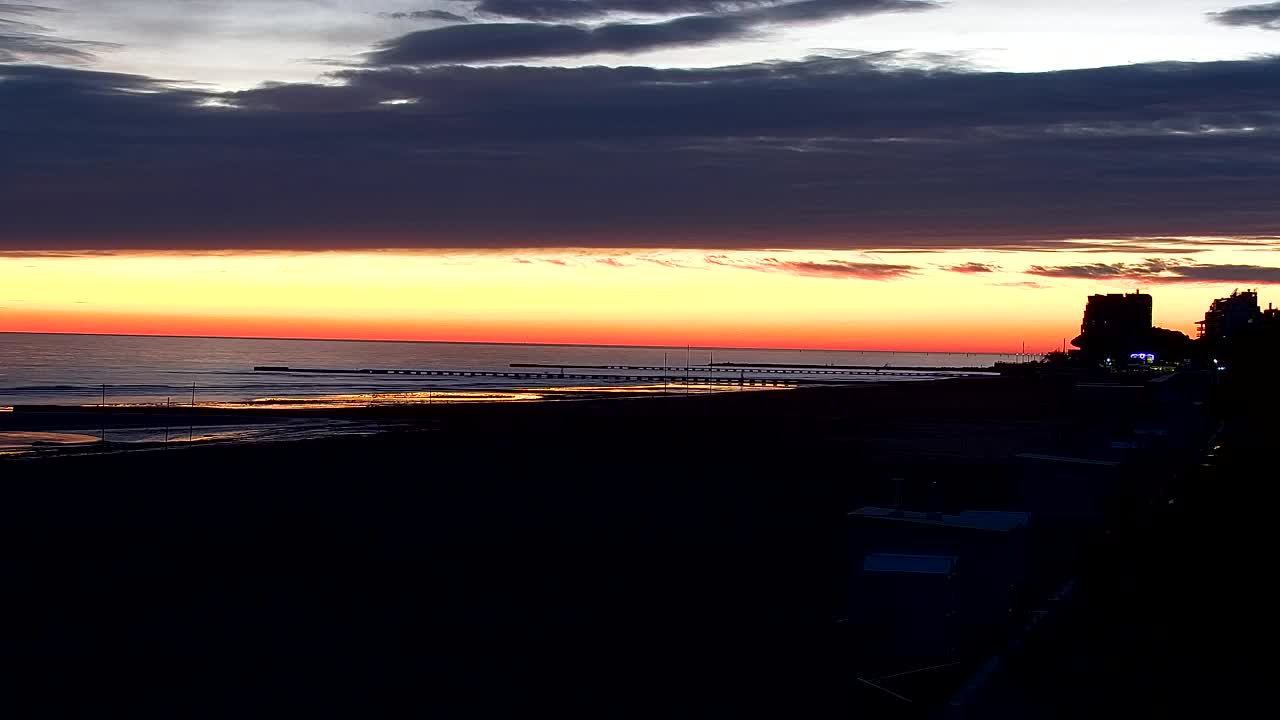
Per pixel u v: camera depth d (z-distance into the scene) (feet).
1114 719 47.75
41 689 54.44
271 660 60.03
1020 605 68.90
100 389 510.58
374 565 87.15
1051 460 101.35
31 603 73.05
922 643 59.52
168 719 50.16
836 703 52.34
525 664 59.52
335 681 56.24
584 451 186.60
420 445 194.59
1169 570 80.53
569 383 651.25
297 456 172.55
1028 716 48.08
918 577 59.72
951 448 196.95
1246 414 213.66
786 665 59.00
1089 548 90.12
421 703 52.75
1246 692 51.57
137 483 137.28
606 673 57.57
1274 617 65.98
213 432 244.42
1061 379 577.43
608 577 83.25
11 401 403.54
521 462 167.84
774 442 208.54
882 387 505.25
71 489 130.82
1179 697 50.83
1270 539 92.12
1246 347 258.57
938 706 51.57
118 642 63.46
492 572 84.74
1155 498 115.03
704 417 280.92
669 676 57.16
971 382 572.92
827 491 135.54
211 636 64.95
